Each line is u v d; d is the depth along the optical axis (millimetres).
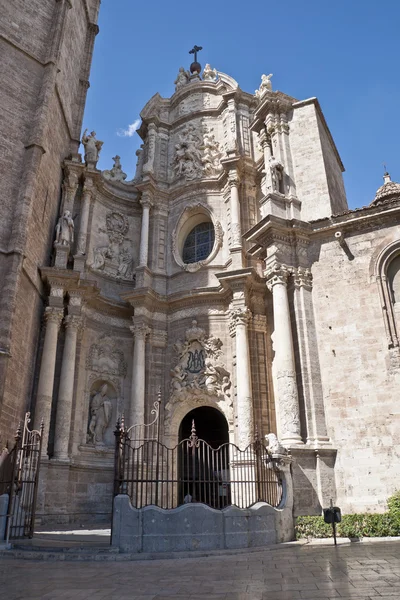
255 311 22891
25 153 21422
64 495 19312
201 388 22328
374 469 15602
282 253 19156
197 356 23250
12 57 22344
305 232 19469
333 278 18594
